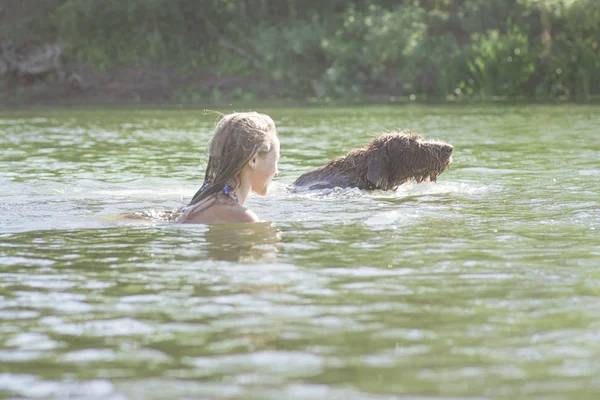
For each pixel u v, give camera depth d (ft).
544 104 214.69
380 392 20.13
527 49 280.31
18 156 94.73
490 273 33.24
